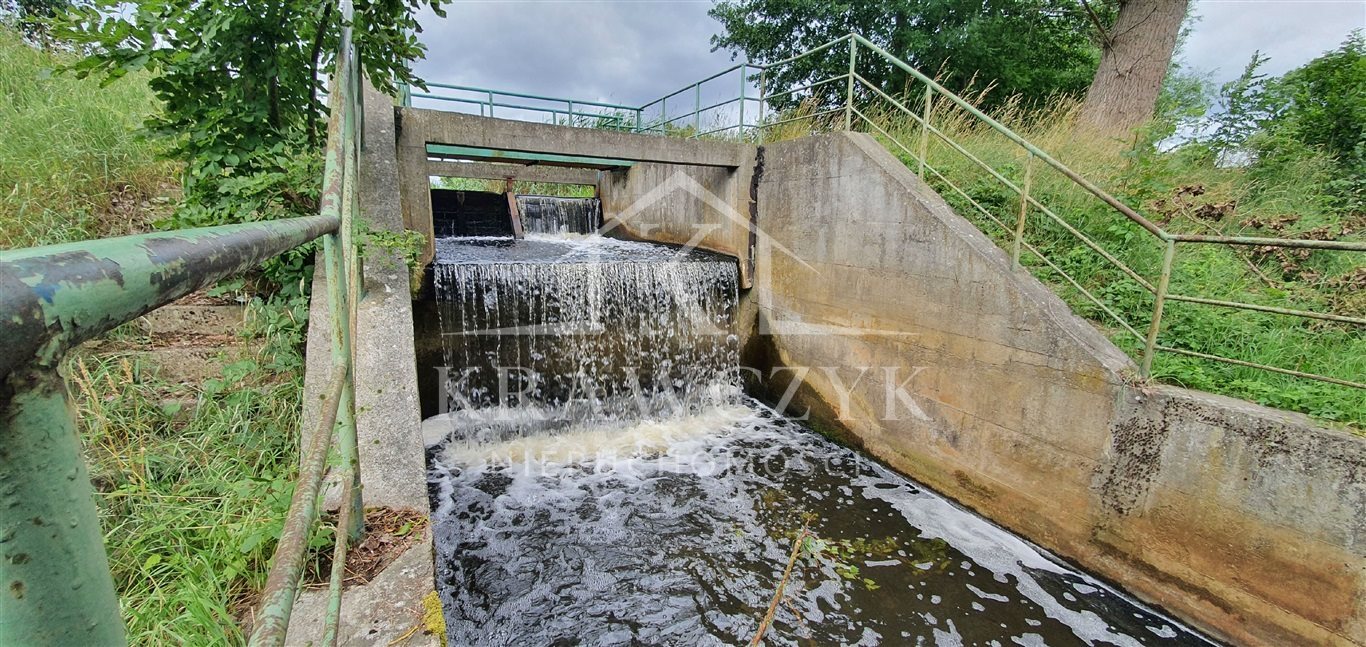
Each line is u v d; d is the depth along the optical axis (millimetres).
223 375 2996
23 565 442
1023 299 4387
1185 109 7699
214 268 667
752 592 3975
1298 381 3568
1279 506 3211
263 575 1916
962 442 4988
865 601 3920
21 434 412
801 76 17844
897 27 16453
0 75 5141
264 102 3766
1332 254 4875
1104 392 3928
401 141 5574
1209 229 5195
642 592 3947
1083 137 6871
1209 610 3529
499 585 3963
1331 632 3076
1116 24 8773
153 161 4559
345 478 1755
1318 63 7387
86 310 430
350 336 1848
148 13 3316
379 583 1801
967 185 6020
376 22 4016
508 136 6117
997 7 15578
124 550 2035
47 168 4078
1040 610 3859
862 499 5207
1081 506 4137
